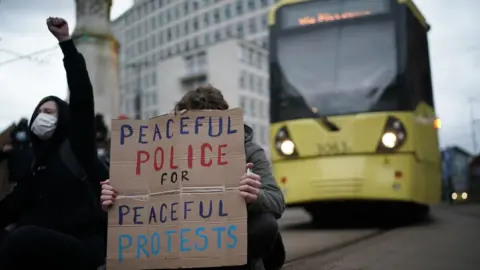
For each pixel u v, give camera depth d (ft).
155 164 9.72
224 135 9.58
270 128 30.14
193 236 9.39
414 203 31.14
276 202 9.95
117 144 9.84
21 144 16.81
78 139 10.90
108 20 31.01
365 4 30.04
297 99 29.48
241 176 9.42
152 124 9.86
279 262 10.70
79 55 11.18
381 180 27.43
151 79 275.39
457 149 138.00
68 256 10.05
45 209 10.77
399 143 27.68
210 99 10.34
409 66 28.89
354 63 29.30
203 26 280.51
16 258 9.79
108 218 9.67
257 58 213.87
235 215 9.34
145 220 9.61
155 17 302.45
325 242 23.62
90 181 10.91
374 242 23.34
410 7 30.40
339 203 29.50
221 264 9.27
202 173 9.52
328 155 28.27
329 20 30.35
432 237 24.84
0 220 11.20
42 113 10.94
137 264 9.53
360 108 28.40
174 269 9.41
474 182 126.21
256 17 261.85
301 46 30.45
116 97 30.94
